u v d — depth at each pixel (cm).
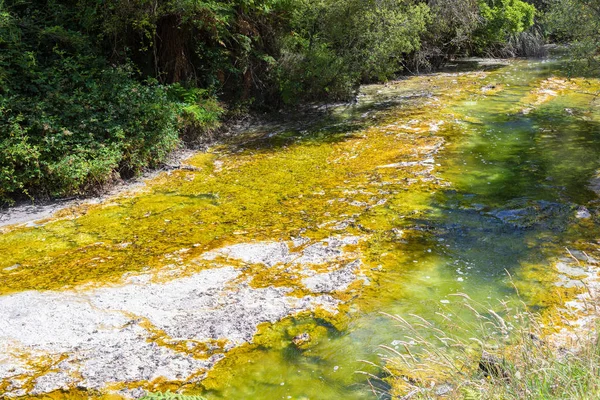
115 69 823
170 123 787
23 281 464
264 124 991
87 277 467
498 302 411
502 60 1770
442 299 421
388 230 544
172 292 441
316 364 357
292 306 419
